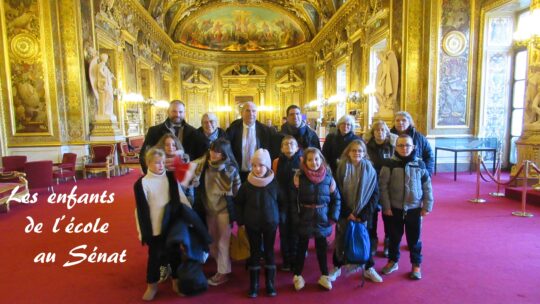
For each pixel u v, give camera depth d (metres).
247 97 25.19
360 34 13.09
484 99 9.46
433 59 9.20
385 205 3.46
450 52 9.24
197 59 23.83
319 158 3.21
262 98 24.95
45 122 9.23
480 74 9.38
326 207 3.22
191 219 3.09
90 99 10.20
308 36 22.16
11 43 8.94
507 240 4.41
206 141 3.92
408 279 3.39
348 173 3.37
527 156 7.01
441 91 9.33
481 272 3.51
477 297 3.02
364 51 12.52
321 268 3.26
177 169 3.20
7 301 3.06
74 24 9.38
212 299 3.09
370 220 3.46
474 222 5.16
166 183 3.12
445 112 9.41
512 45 9.34
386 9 10.51
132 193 7.66
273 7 21.81
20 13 8.93
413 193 3.33
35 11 8.98
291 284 3.35
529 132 7.07
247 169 4.04
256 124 4.16
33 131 9.20
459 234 4.64
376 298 3.05
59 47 9.34
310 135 4.25
